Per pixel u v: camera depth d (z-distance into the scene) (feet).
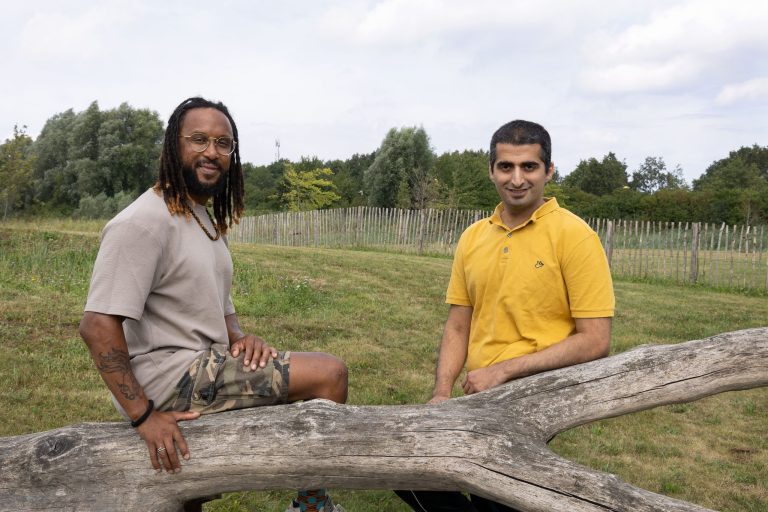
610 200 140.36
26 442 8.41
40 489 8.16
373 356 25.02
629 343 28.99
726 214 122.83
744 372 8.80
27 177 93.40
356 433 8.03
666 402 8.87
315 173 139.54
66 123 176.55
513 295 9.23
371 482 8.19
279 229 81.82
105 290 7.52
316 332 27.78
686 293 46.11
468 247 10.14
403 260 54.39
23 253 36.37
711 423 20.62
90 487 8.14
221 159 8.33
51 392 18.70
